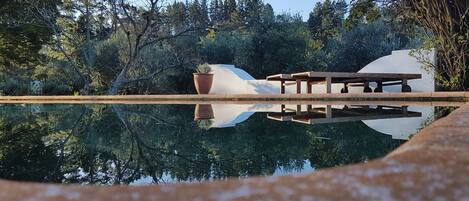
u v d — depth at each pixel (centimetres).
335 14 624
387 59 750
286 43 1420
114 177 99
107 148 151
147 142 168
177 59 1247
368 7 555
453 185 29
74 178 99
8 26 1105
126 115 346
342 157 118
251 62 1444
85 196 29
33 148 153
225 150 139
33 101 754
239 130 209
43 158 130
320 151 131
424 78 687
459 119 91
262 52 1442
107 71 1242
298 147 142
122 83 1129
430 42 479
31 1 1094
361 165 37
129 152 140
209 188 31
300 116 299
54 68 1305
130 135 197
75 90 1273
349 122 241
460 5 450
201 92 939
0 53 1205
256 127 222
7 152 144
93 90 1151
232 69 1055
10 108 485
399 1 514
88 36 1176
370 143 148
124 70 1095
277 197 28
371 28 1569
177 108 453
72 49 1218
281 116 306
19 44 1177
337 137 168
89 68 1165
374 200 26
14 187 31
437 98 448
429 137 56
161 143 163
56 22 1167
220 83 1041
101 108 468
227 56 1465
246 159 119
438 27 469
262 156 124
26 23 1119
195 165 111
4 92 1281
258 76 1433
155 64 1243
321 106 447
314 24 1586
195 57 1322
